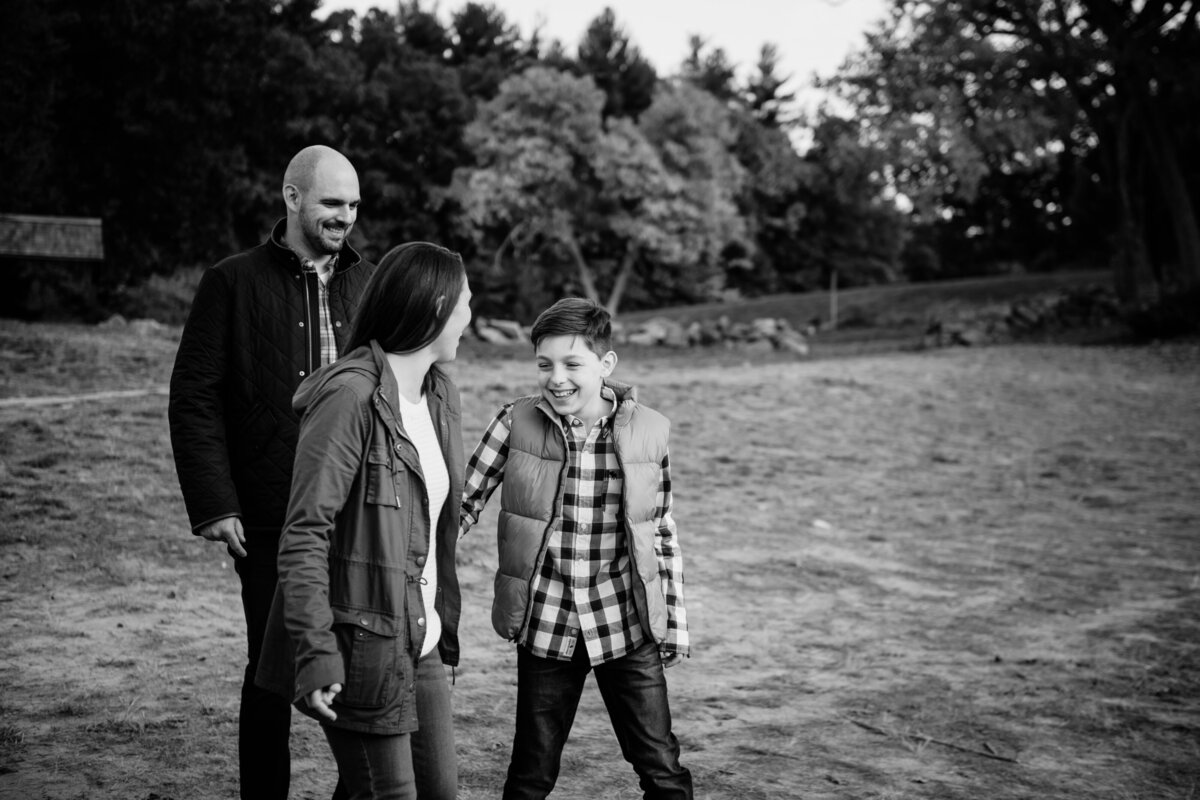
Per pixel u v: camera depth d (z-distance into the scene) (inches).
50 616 220.8
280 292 133.3
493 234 2166.6
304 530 98.0
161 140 1279.5
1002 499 432.5
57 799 142.3
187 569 262.1
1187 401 747.4
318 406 102.8
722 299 2465.6
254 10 1338.6
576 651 126.2
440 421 113.4
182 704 180.2
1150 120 1337.4
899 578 311.3
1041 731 198.1
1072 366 935.0
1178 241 1348.4
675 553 131.3
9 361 534.9
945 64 1355.8
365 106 1740.9
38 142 1170.0
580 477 125.9
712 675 221.6
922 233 2829.7
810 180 2054.6
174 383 128.3
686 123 1975.9
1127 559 343.0
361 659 100.0
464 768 164.4
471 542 309.0
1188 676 232.1
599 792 160.7
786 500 402.6
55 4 1216.2
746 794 163.5
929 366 895.1
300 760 164.1
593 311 124.7
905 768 177.8
